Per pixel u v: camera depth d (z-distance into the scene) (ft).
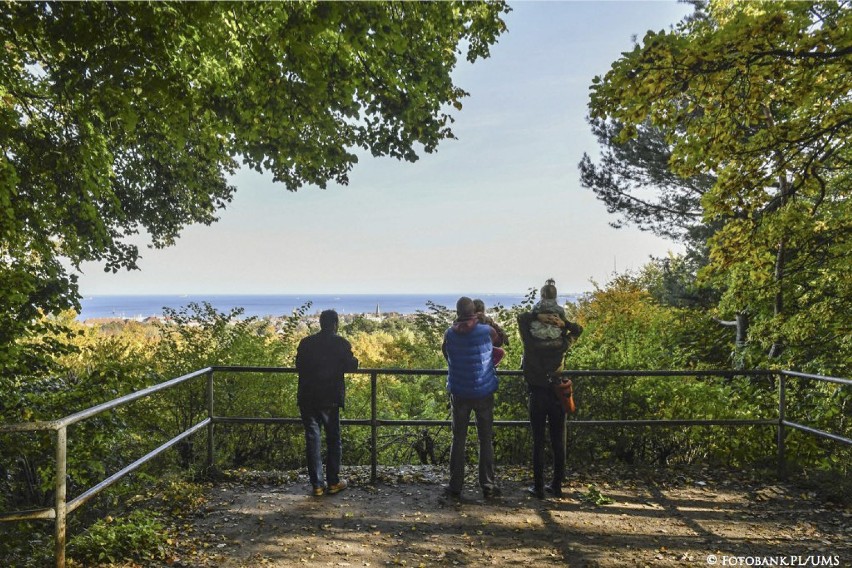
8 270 20.71
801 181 22.39
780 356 33.73
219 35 19.54
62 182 31.04
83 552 13.75
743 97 18.80
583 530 15.72
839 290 30.76
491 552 14.32
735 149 20.36
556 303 18.44
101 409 13.39
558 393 17.85
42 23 19.24
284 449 27.66
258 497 18.31
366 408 34.94
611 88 17.29
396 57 33.40
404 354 39.60
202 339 30.25
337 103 35.27
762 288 31.65
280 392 28.84
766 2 16.60
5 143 26.32
